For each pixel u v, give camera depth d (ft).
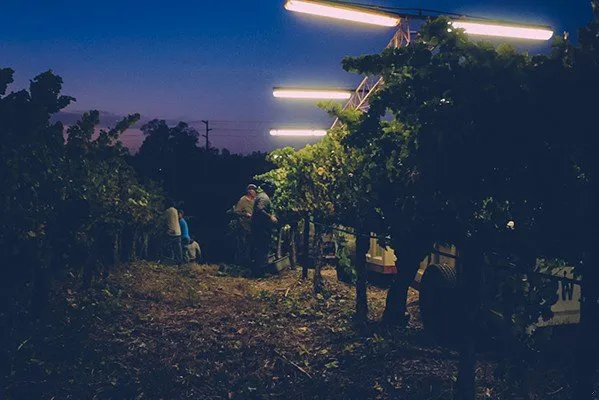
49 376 20.26
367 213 24.56
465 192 13.69
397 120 15.84
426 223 16.24
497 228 14.66
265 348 24.72
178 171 151.84
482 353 21.63
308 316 30.66
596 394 15.12
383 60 14.56
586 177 12.65
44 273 22.59
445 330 25.25
